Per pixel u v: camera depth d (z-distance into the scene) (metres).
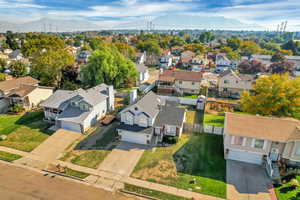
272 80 31.61
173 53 123.25
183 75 50.25
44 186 19.33
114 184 19.75
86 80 47.41
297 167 22.12
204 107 39.34
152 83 55.00
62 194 18.36
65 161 23.17
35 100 38.75
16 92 36.75
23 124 31.72
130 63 50.62
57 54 49.31
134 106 27.47
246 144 22.89
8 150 25.06
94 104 31.73
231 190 19.09
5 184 19.45
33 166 22.28
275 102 30.45
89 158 23.73
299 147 21.58
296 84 30.81
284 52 103.56
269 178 20.80
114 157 23.94
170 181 20.22
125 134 27.44
